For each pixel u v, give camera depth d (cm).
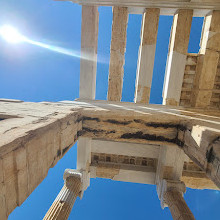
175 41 701
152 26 702
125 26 738
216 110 711
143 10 730
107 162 906
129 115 498
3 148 188
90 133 516
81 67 744
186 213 546
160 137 502
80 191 739
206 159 334
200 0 627
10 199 204
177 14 698
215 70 699
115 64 773
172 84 726
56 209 538
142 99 743
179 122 488
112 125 507
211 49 688
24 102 554
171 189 676
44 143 287
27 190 238
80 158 793
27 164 236
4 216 192
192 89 757
